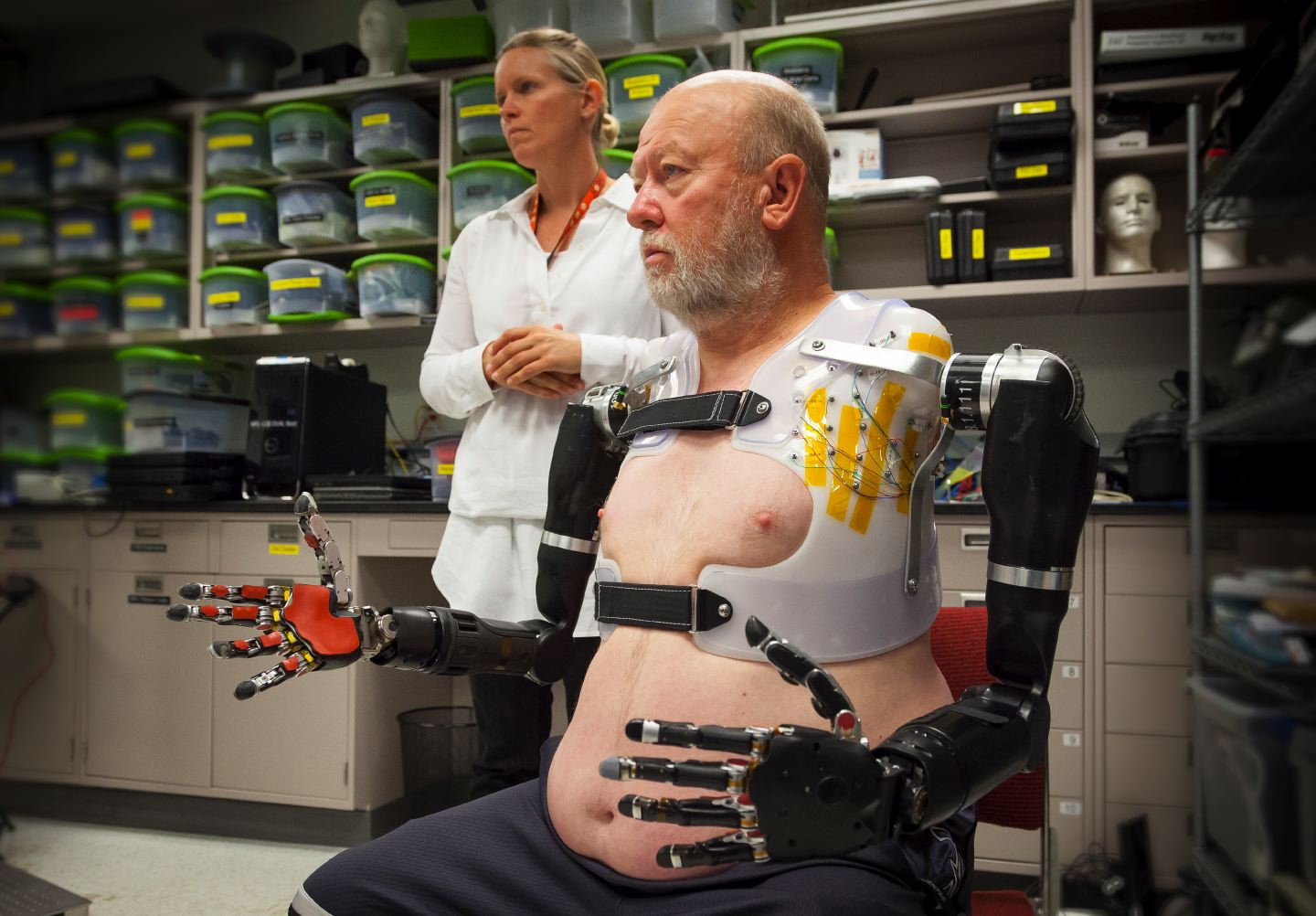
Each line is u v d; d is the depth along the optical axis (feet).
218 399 10.64
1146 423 7.74
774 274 2.40
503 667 2.72
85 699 9.05
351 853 2.33
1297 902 5.33
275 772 8.32
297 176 10.59
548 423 5.02
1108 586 7.16
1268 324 8.05
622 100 8.84
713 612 2.13
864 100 9.46
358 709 8.18
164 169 10.93
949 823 2.25
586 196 5.32
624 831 2.10
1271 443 7.55
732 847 1.63
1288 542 6.97
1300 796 5.63
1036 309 9.20
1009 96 8.79
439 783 7.88
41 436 11.18
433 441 8.11
